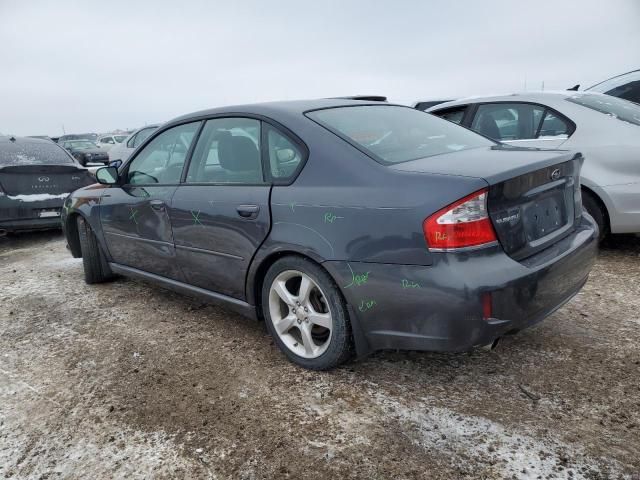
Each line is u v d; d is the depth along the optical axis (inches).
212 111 134.2
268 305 117.4
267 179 114.3
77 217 181.8
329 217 99.6
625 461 80.1
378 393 103.3
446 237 85.5
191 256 133.3
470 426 90.9
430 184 89.0
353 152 102.7
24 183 258.5
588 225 115.2
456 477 79.0
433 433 89.7
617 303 139.9
